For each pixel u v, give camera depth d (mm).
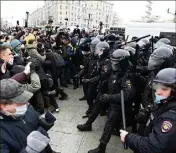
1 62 2936
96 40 4844
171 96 1632
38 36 8484
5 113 1602
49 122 1990
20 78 2703
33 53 4773
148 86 2768
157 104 1717
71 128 4180
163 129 1540
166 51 2850
